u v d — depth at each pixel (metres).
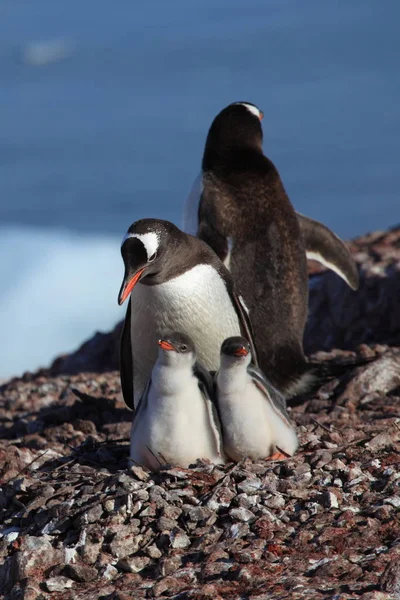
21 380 18.59
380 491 8.46
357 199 57.97
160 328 10.52
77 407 13.32
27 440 11.91
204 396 8.89
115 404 13.37
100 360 18.61
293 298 12.84
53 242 45.81
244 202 12.88
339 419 11.22
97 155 73.69
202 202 12.95
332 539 7.64
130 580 7.49
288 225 13.03
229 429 9.02
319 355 14.76
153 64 137.38
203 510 8.12
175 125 86.12
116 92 111.00
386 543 7.54
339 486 8.56
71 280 39.97
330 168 65.19
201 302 10.44
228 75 118.62
